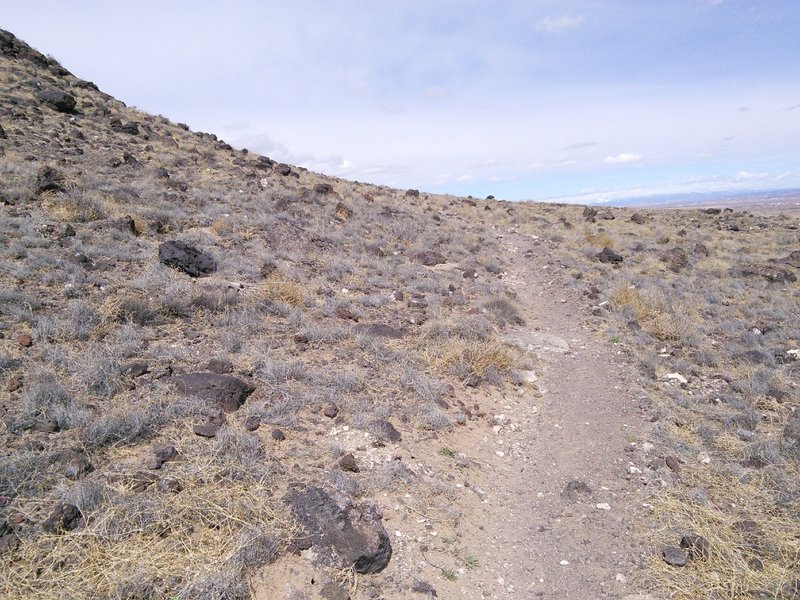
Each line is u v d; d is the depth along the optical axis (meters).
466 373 8.13
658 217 28.69
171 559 3.66
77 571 3.45
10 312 6.52
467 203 29.25
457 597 4.07
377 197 23.53
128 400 5.38
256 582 3.69
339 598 3.66
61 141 16.41
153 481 4.33
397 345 8.55
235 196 15.96
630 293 13.01
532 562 4.57
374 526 4.35
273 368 6.69
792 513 5.21
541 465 6.23
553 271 15.80
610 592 4.23
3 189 10.95
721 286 15.02
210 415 5.41
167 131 23.83
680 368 9.35
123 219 10.85
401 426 6.30
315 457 5.28
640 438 6.86
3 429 4.55
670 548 4.66
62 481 4.13
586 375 9.01
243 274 10.16
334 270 12.01
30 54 25.16
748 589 4.21
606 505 5.41
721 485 5.82
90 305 7.02
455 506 5.16
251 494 4.42
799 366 9.23
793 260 18.22
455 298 11.78
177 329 7.35
